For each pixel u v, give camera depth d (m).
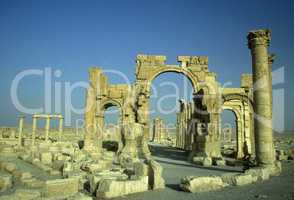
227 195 11.14
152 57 34.47
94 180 11.90
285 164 24.44
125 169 15.70
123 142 28.02
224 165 23.89
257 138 18.03
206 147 27.53
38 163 19.72
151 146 51.50
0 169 17.33
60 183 10.92
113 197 10.89
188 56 34.75
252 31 18.59
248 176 14.15
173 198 10.70
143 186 12.20
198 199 10.47
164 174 17.75
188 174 17.78
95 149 34.94
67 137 58.75
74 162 18.92
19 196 9.52
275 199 10.23
